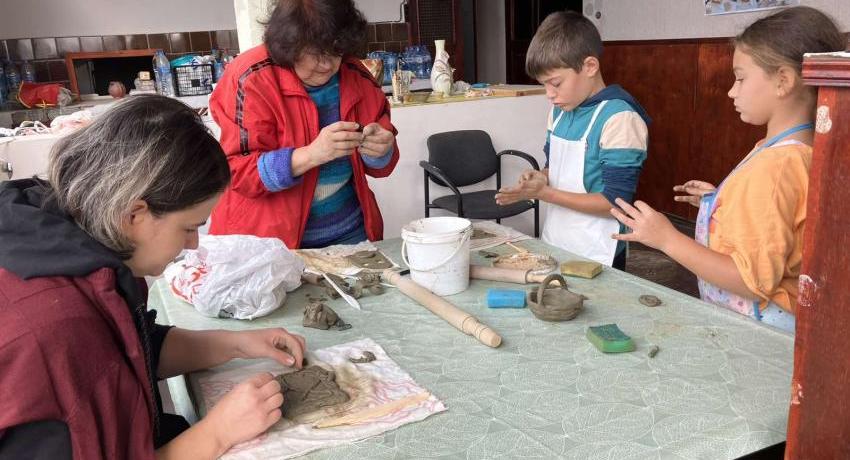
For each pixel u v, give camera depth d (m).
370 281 1.69
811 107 1.38
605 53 5.51
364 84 2.11
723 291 1.55
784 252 1.30
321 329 1.46
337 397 1.14
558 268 1.76
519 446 0.99
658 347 1.28
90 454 0.84
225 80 1.94
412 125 3.92
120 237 0.91
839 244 0.77
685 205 5.06
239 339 1.28
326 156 1.80
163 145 0.88
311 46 1.74
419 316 1.50
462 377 1.21
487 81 7.48
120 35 5.66
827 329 0.79
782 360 1.21
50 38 5.47
